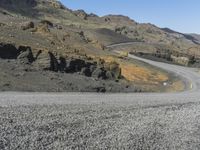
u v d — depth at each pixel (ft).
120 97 105.81
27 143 39.96
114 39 636.89
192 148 50.88
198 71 369.09
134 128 56.34
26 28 237.04
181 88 241.96
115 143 45.91
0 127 44.62
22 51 148.46
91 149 41.86
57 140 42.91
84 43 323.37
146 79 269.44
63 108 65.82
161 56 488.44
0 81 107.76
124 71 269.44
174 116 74.38
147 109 79.30
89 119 57.62
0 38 166.61
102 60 204.95
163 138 53.57
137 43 640.99
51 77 132.46
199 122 71.51
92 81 151.64
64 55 167.94
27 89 108.37
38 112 58.03
